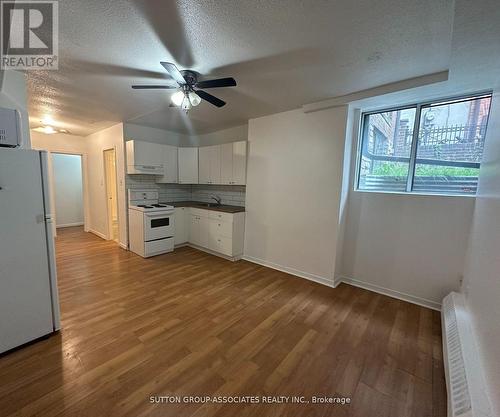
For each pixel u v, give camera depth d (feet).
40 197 5.97
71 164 20.85
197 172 15.39
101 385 4.93
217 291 9.39
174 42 5.64
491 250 4.51
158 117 12.34
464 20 4.51
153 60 6.47
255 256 12.83
